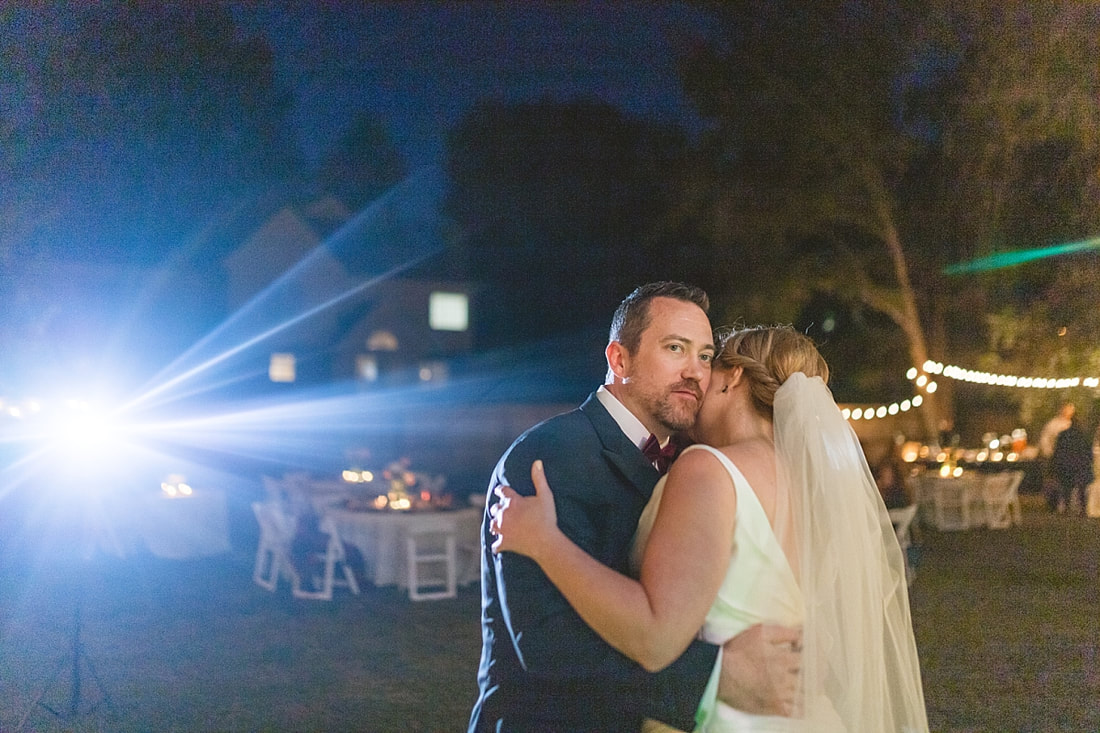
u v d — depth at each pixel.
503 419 27.66
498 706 2.07
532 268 31.69
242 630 7.79
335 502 11.08
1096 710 5.73
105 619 8.16
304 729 5.29
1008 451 18.34
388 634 7.70
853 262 18.09
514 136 31.28
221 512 12.16
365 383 29.53
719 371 2.30
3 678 6.27
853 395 20.78
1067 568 10.70
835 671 1.99
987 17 15.55
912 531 12.91
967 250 17.16
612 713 1.88
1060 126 15.15
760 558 1.97
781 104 17.53
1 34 13.68
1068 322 16.16
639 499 2.18
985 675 6.51
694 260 21.44
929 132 17.17
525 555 1.97
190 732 5.22
